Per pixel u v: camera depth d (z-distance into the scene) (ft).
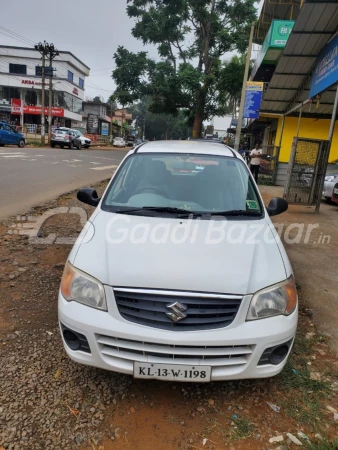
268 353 7.61
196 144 14.33
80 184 36.19
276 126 55.16
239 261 8.14
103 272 7.82
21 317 11.10
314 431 7.55
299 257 18.04
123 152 114.42
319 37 27.78
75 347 7.93
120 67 95.66
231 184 11.76
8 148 74.33
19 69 159.22
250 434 7.41
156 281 7.48
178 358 7.43
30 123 162.09
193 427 7.54
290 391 8.63
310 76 35.40
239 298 7.45
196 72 89.35
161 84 92.94
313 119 49.32
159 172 12.11
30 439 7.08
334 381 9.02
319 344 10.61
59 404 7.95
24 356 9.36
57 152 77.10
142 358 7.47
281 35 44.32
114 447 7.01
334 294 14.02
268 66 56.75
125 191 11.41
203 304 7.38
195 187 11.56
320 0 23.52
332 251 19.19
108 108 225.76
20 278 13.82
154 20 97.76
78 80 178.19
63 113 156.56
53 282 13.65
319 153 28.50
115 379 8.77
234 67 89.45
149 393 8.39
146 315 7.43
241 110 50.08
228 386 8.71
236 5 94.38
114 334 7.41
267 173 50.19
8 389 8.25
